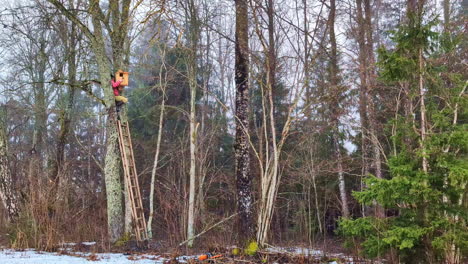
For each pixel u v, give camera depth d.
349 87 12.35
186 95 21.98
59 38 15.99
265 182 9.77
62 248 10.80
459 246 6.12
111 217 11.73
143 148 21.81
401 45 6.87
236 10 10.45
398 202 7.04
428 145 6.38
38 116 18.95
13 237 11.64
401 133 6.88
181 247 10.93
